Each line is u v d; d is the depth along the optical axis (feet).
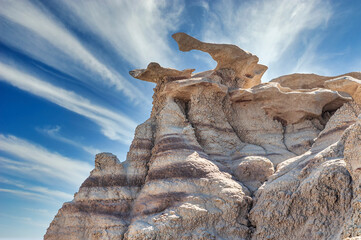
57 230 67.97
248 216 61.46
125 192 68.80
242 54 82.38
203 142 73.26
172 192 62.90
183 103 81.05
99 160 73.10
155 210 62.28
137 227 58.85
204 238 57.21
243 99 81.15
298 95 78.23
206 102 76.84
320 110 78.74
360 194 43.19
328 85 64.95
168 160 66.85
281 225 56.75
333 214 52.70
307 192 55.31
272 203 58.70
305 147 73.87
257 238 58.34
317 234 52.06
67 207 69.26
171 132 71.51
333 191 53.26
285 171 64.18
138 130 77.51
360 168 45.98
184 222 58.85
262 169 67.62
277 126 79.15
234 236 59.21
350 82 61.93
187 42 80.79
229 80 84.33
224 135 75.56
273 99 79.87
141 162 73.10
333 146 59.11
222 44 80.33
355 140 47.78
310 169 58.75
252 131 78.89
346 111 66.08
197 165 65.26
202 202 61.16
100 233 63.57
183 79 82.84
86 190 69.87
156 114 80.53
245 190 64.03
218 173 65.46
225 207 60.90
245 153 72.64
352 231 40.68
